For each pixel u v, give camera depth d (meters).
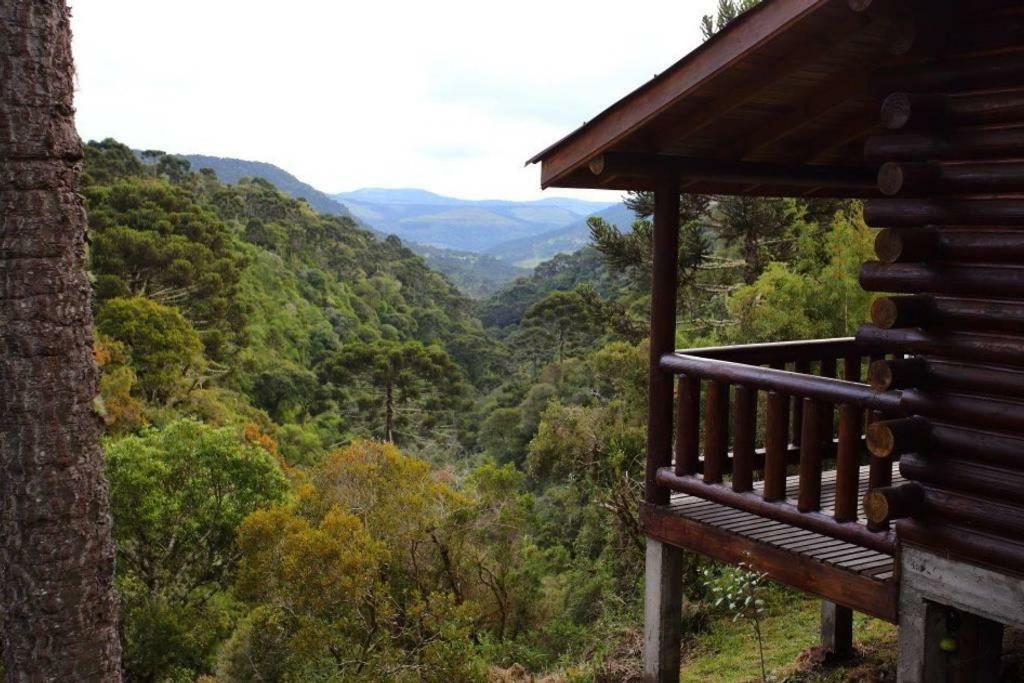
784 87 3.78
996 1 2.79
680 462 4.29
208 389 44.44
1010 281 2.73
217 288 50.31
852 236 10.18
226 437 17.97
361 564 10.98
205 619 15.96
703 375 4.11
